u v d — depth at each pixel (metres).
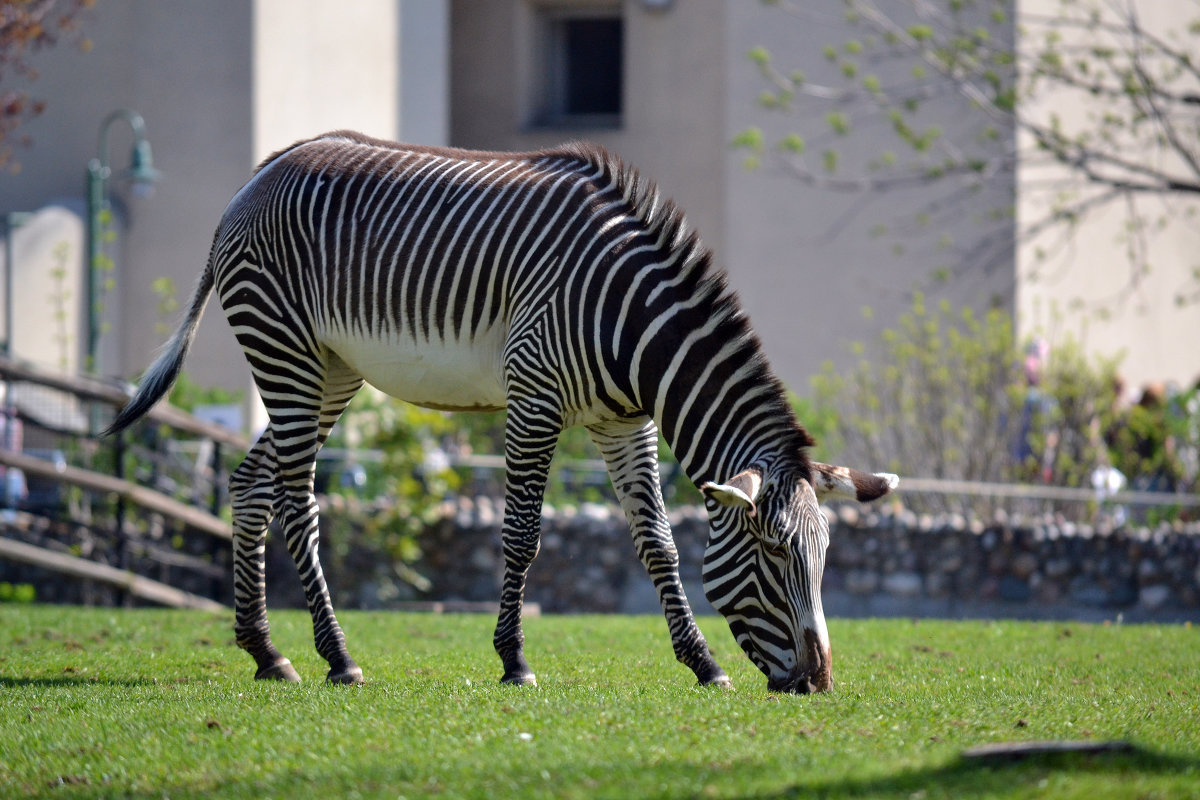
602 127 64.69
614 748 13.80
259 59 54.28
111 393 35.91
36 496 39.78
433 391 20.25
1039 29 56.50
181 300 54.94
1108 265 65.00
